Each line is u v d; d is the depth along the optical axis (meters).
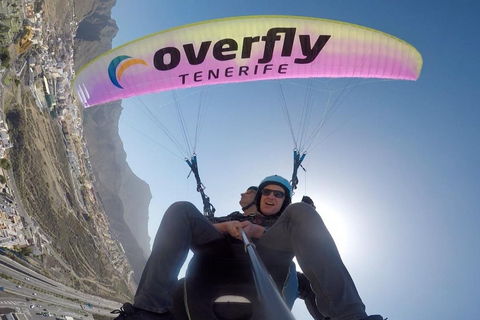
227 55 7.97
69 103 171.88
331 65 8.24
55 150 149.12
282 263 3.93
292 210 3.60
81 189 170.88
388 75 8.55
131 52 7.96
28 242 108.75
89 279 138.38
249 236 4.06
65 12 180.50
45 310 84.12
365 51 8.11
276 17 7.74
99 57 8.25
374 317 3.12
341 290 3.28
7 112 116.81
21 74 126.69
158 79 8.14
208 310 3.87
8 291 82.88
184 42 7.77
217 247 3.87
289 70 8.28
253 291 3.83
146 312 3.27
